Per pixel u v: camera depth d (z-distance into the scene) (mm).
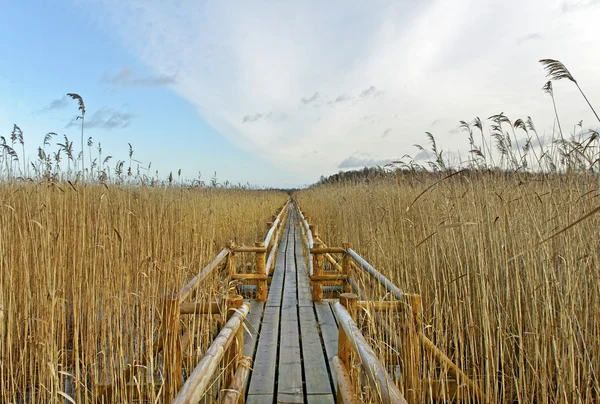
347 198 8648
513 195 3811
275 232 9898
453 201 4141
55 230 3424
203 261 4422
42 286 3045
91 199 4059
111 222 3852
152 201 5043
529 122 3965
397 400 1667
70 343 3756
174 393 2531
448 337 3545
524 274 3348
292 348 3988
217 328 4273
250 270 7801
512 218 3541
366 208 6637
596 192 3096
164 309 2605
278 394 3131
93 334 3078
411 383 2539
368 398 2330
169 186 5957
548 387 2877
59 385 2848
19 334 3006
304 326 4629
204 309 2990
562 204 3148
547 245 2842
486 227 3686
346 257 5645
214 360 1941
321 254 5746
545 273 2738
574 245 3021
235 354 2707
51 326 2746
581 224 3016
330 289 6605
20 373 2973
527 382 2951
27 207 3617
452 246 3938
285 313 5094
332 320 4781
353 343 2209
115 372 2873
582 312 2889
